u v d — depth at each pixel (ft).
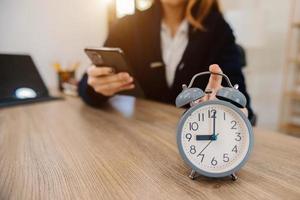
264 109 9.84
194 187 1.13
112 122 2.17
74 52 3.14
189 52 2.61
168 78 3.05
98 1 2.77
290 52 8.71
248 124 1.19
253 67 10.00
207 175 1.17
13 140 1.74
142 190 1.10
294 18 8.63
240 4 10.43
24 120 2.25
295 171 1.28
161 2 3.34
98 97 2.69
